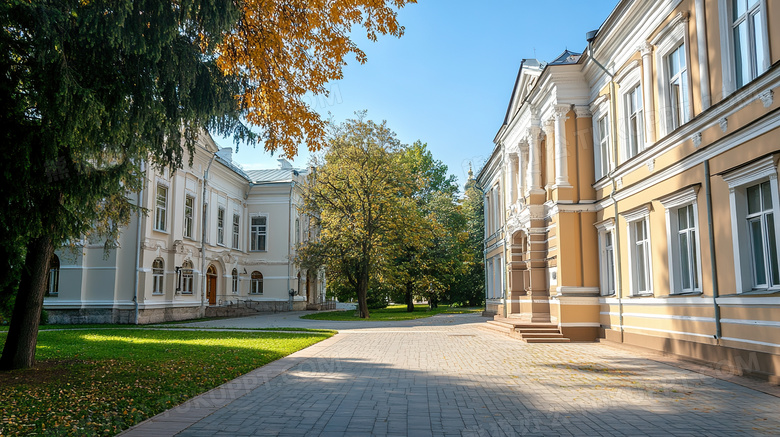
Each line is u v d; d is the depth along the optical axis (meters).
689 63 11.23
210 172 33.59
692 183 11.09
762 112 8.81
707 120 10.39
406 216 32.41
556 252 17.20
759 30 9.13
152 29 6.57
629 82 14.23
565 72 17.05
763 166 8.70
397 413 6.65
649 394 7.82
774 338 8.51
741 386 8.39
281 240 40.81
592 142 17.02
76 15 6.11
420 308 52.53
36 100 6.57
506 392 8.03
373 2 7.78
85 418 6.21
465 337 18.12
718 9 10.11
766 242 8.98
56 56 6.06
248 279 40.53
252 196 41.09
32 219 7.55
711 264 10.31
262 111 8.68
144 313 25.23
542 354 13.02
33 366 10.34
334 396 7.73
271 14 7.90
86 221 9.18
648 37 13.06
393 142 32.72
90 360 11.37
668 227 12.12
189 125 8.74
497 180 28.25
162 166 9.05
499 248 27.23
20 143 6.95
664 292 12.45
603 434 5.67
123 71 7.26
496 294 28.42
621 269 14.89
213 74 8.18
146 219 25.59
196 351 13.23
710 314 10.42
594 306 16.41
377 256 31.05
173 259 27.97
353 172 31.70
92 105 6.46
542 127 18.94
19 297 10.28
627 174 14.44
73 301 24.50
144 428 5.84
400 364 11.22
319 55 8.44
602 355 12.77
